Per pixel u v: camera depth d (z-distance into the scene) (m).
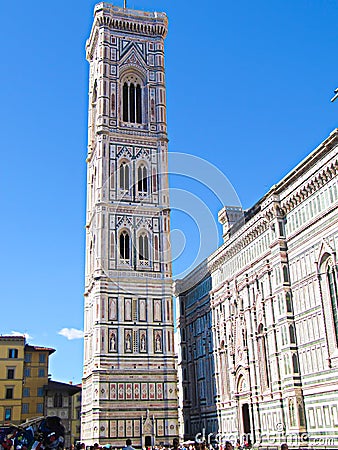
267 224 74.50
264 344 74.19
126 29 108.00
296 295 67.50
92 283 94.44
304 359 64.69
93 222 99.44
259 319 75.25
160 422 84.62
